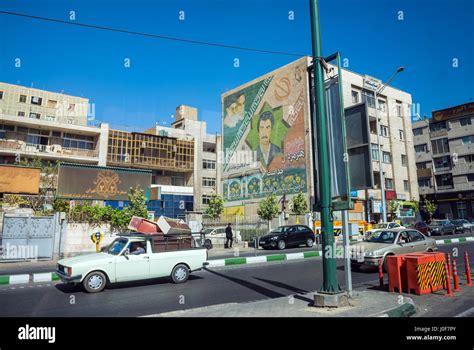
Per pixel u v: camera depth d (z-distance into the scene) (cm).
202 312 715
